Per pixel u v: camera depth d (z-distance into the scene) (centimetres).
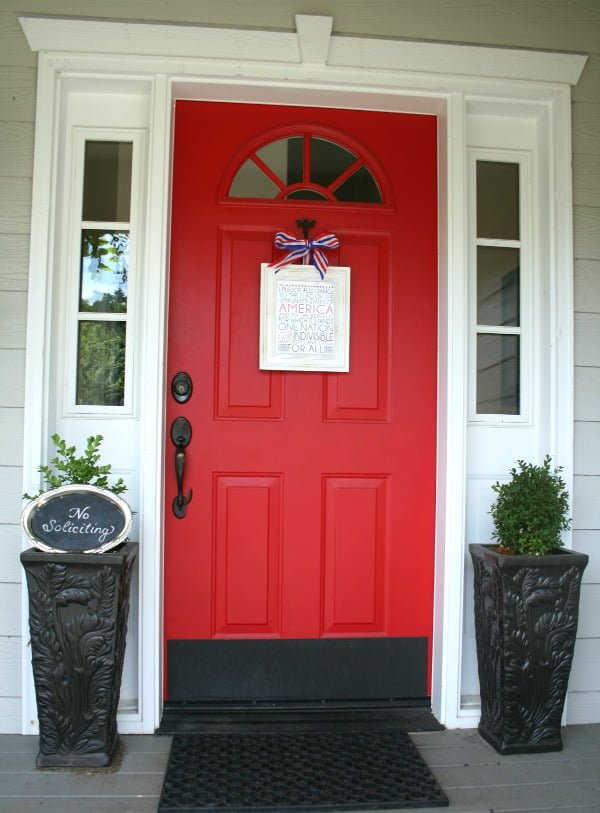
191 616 247
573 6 249
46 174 230
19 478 228
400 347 256
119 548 210
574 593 217
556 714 221
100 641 202
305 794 194
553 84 246
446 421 243
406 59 240
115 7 234
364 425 255
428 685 254
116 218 247
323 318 250
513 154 258
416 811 191
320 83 242
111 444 241
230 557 249
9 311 229
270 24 238
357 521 254
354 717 243
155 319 230
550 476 229
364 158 258
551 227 248
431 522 256
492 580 220
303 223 254
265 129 255
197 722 236
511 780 207
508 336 259
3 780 200
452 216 244
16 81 232
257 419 251
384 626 254
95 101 246
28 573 201
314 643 251
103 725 206
